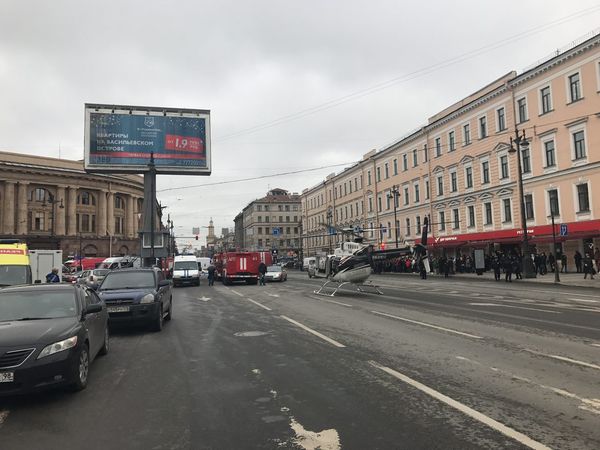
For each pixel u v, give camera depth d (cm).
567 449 435
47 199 7856
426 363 788
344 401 591
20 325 672
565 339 993
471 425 498
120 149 3650
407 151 5825
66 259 7738
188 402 606
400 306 1706
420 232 5516
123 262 4431
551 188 3603
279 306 1819
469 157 4584
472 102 4478
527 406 557
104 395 646
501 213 4150
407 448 443
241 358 869
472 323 1245
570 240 3406
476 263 3759
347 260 2400
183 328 1288
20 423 539
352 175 7512
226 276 3538
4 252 1627
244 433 493
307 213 9831
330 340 1033
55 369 615
